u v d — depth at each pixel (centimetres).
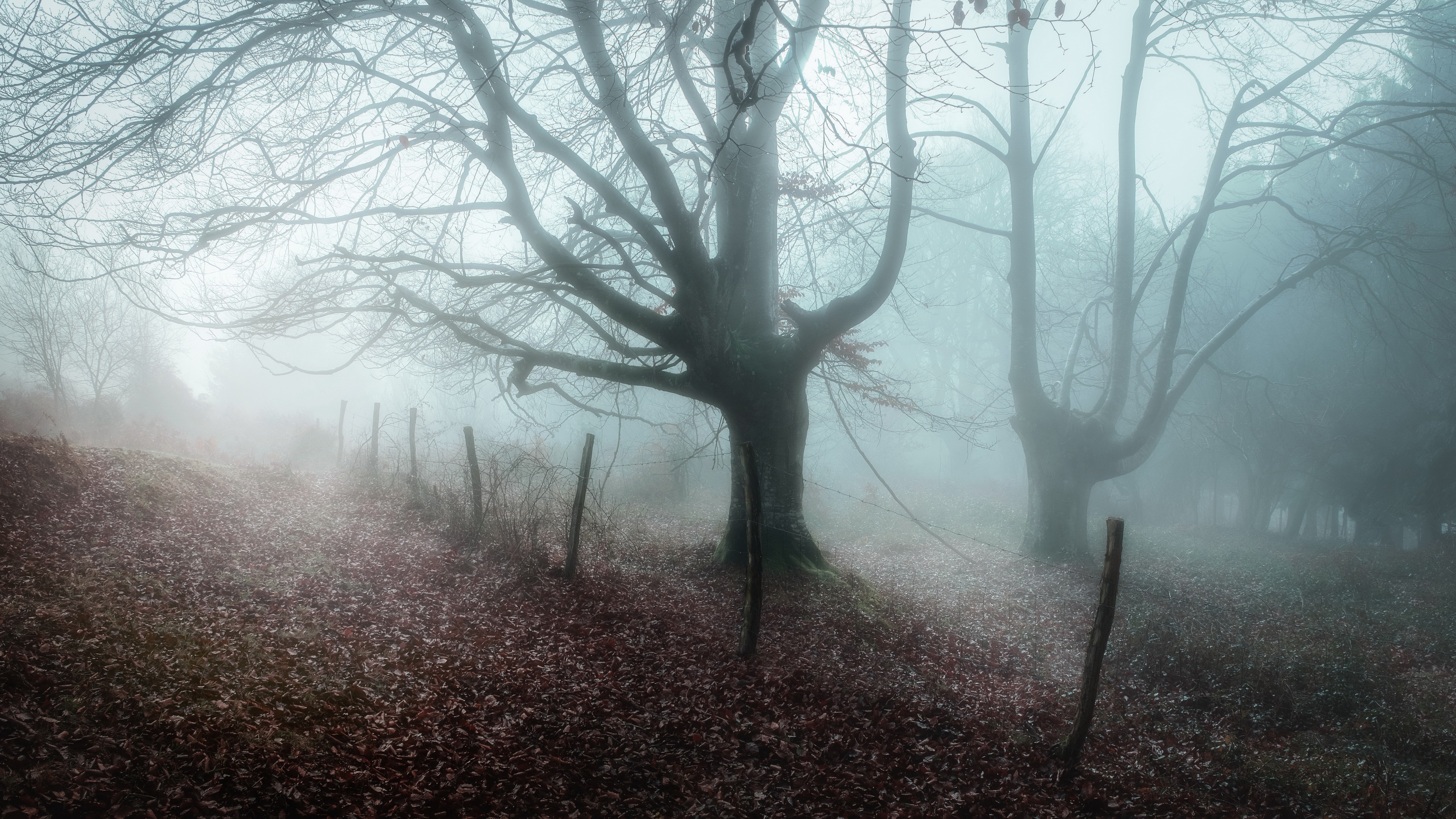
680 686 855
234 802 505
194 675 648
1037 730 885
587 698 785
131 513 1166
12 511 1012
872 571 1697
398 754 617
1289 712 986
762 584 1062
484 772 614
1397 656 1202
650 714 775
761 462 1436
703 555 1489
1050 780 768
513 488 1514
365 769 584
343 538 1320
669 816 612
